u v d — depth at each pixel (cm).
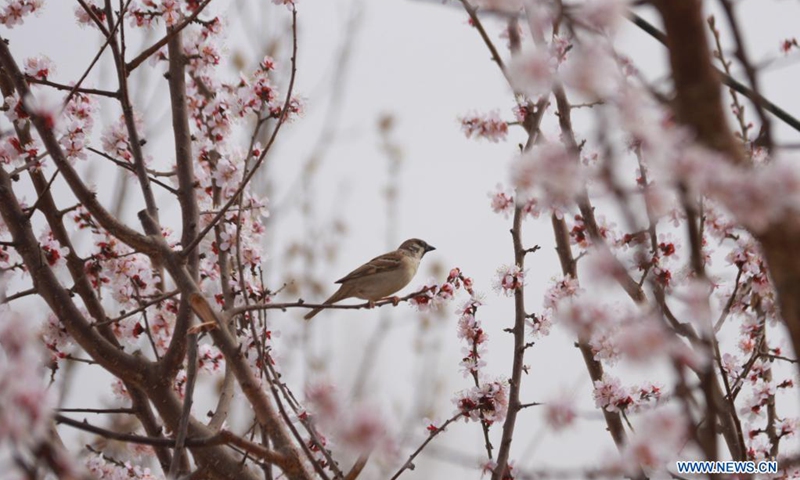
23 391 504
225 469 1040
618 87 511
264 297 1191
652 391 1063
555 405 702
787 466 918
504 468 1002
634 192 515
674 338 536
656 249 871
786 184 458
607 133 509
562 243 1190
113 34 1065
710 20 1171
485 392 1056
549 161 514
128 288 1272
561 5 541
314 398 596
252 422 1208
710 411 521
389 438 588
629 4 530
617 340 537
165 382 1079
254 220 1293
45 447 527
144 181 1077
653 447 568
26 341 520
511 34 972
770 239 476
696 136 486
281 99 1210
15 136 1170
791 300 470
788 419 1173
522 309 1075
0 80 1169
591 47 509
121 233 1006
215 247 1238
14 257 1181
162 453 1118
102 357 1070
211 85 1331
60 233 1173
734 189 466
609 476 698
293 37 1071
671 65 489
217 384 1313
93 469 1130
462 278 1121
